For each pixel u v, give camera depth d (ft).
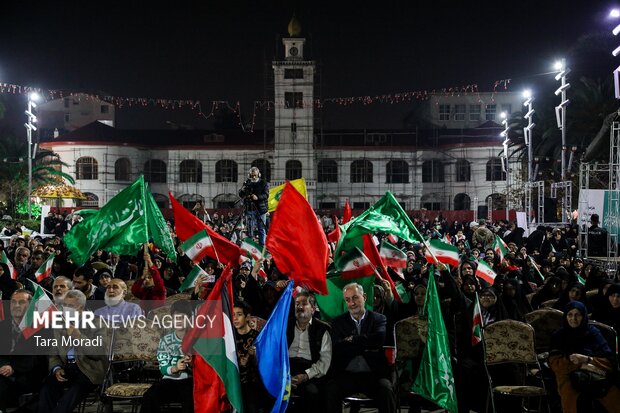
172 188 228.84
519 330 32.04
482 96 254.27
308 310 30.66
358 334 30.76
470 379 32.07
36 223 138.00
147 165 229.66
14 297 31.63
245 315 29.48
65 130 265.54
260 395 29.17
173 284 51.37
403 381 33.19
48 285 43.75
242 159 228.84
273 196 68.49
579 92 143.23
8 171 178.29
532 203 133.80
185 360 28.27
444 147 226.38
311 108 225.35
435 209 227.81
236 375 27.71
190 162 229.25
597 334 29.99
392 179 229.45
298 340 31.04
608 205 74.59
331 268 38.81
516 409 32.63
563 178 112.47
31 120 143.54
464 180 224.53
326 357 30.27
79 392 30.30
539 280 56.24
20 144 182.29
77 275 38.19
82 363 30.63
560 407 33.12
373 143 232.53
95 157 221.05
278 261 32.42
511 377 32.89
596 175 112.47
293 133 225.76
